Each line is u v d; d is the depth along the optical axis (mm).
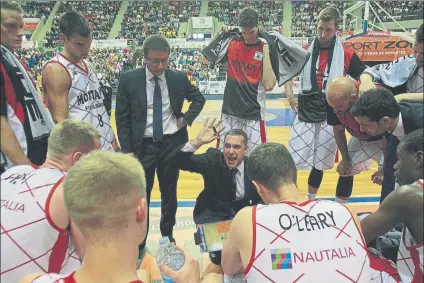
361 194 3928
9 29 1752
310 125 3176
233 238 1355
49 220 1295
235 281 1521
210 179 2400
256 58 3004
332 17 2820
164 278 1972
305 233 1285
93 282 905
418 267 1411
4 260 1295
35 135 1848
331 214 1333
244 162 2379
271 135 6590
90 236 913
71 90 2248
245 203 2406
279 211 1319
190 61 8539
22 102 1770
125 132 2559
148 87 2549
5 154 1642
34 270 1329
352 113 1843
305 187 4176
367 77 2375
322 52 3047
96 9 8844
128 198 912
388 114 1740
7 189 1364
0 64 1646
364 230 1459
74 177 923
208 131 2348
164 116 2617
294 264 1253
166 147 2639
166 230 2779
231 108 3131
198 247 2750
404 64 2258
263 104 3209
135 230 942
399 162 1468
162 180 2689
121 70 6816
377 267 1669
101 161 952
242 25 2861
